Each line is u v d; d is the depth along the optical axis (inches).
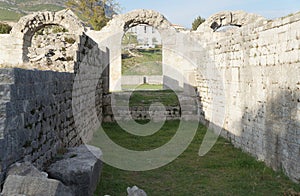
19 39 1151.0
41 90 296.0
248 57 490.3
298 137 347.9
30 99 262.4
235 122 554.6
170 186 362.3
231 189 349.1
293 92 358.3
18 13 4704.7
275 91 402.6
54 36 687.7
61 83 384.2
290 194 321.4
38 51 504.4
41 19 1142.3
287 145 372.2
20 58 1155.9
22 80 243.6
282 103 383.9
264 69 434.6
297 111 350.3
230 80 577.3
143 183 371.2
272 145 410.9
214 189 350.9
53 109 343.0
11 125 220.5
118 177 388.5
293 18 356.2
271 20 421.1
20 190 193.5
